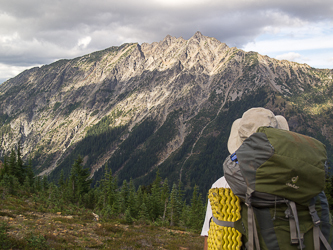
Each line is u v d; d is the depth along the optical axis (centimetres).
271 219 177
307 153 179
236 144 247
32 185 5331
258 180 177
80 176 6244
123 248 1254
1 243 958
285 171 171
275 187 173
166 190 6756
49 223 1557
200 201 6350
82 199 4978
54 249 1025
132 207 4678
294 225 173
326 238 181
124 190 5938
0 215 1605
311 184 174
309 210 179
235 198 196
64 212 2238
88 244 1224
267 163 177
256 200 180
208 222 227
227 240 190
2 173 5684
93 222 1981
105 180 5706
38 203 2802
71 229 1527
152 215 4984
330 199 1991
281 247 173
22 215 1736
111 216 2664
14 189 3347
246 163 187
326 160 190
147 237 1645
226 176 200
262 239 179
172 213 4809
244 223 189
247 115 233
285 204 175
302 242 171
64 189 5769
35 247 999
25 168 6575
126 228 2016
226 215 194
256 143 191
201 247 1558
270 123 222
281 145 181
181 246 1544
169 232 2036
